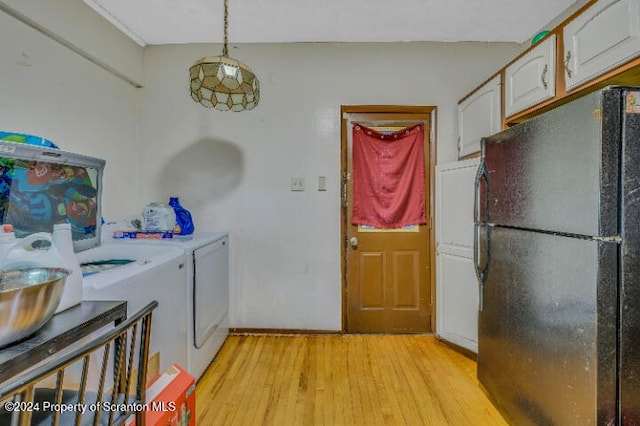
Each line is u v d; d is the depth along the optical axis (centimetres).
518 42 283
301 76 287
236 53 288
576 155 124
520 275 159
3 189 132
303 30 264
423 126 289
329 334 291
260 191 291
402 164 288
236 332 293
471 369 231
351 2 227
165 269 173
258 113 289
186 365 200
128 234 235
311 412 185
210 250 238
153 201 293
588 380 120
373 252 293
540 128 144
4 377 71
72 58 216
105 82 249
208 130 291
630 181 115
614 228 115
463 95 285
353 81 286
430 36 274
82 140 226
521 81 202
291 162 289
